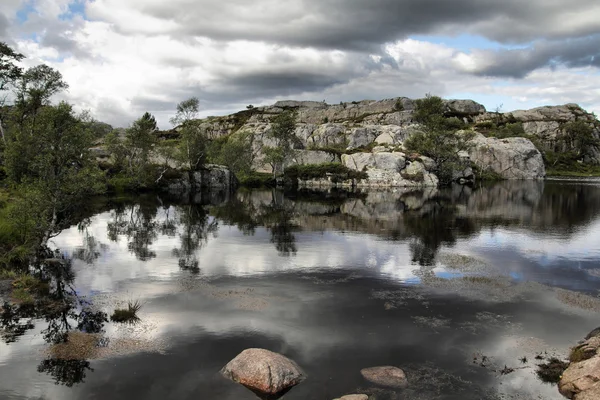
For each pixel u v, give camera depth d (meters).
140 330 17.39
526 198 77.56
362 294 22.36
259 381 12.98
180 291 22.67
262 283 24.36
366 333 17.30
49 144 30.89
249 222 49.16
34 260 28.70
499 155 143.12
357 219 51.47
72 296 21.69
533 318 19.05
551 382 13.55
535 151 143.00
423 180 112.31
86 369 14.25
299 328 17.77
